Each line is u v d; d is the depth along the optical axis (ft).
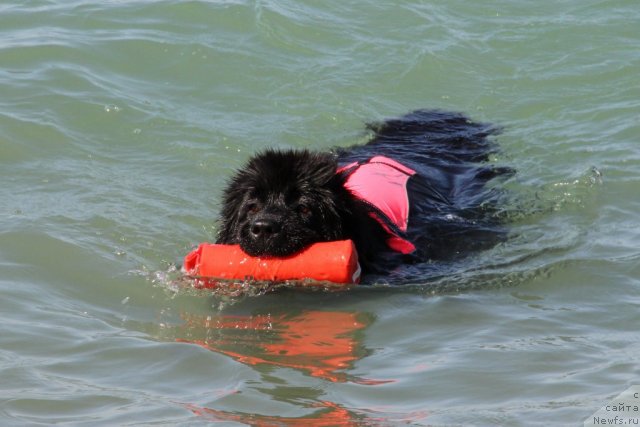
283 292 38.99
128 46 62.18
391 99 59.62
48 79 57.93
